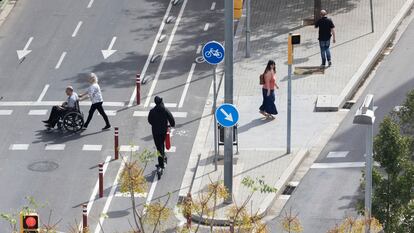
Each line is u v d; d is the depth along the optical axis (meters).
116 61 69.56
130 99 64.44
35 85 66.75
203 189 54.00
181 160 57.72
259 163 56.59
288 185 55.09
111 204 53.53
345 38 70.50
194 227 48.84
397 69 66.88
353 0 75.69
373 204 40.91
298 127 60.75
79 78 67.50
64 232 51.41
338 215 51.97
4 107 63.91
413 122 43.66
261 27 72.69
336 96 63.38
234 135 56.84
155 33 73.12
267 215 52.16
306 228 50.94
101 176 53.84
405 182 40.59
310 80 65.50
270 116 61.72
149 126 61.47
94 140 59.88
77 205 53.56
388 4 74.94
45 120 62.31
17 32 74.00
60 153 58.59
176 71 68.00
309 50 69.31
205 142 59.53
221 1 77.50
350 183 54.94
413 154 42.97
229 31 51.28
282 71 66.75
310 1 75.94
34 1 78.44
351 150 58.09
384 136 40.62
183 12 76.00
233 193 53.12
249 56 68.88
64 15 76.12
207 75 67.25
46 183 55.72
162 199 54.00
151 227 49.28
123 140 59.88
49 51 71.19
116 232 45.94
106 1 78.06
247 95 64.38
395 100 62.94
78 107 60.94
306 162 57.28
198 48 70.88
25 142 59.88
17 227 50.88
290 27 72.50
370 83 65.50
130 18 75.38
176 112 62.94
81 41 72.38
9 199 54.16
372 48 68.88
